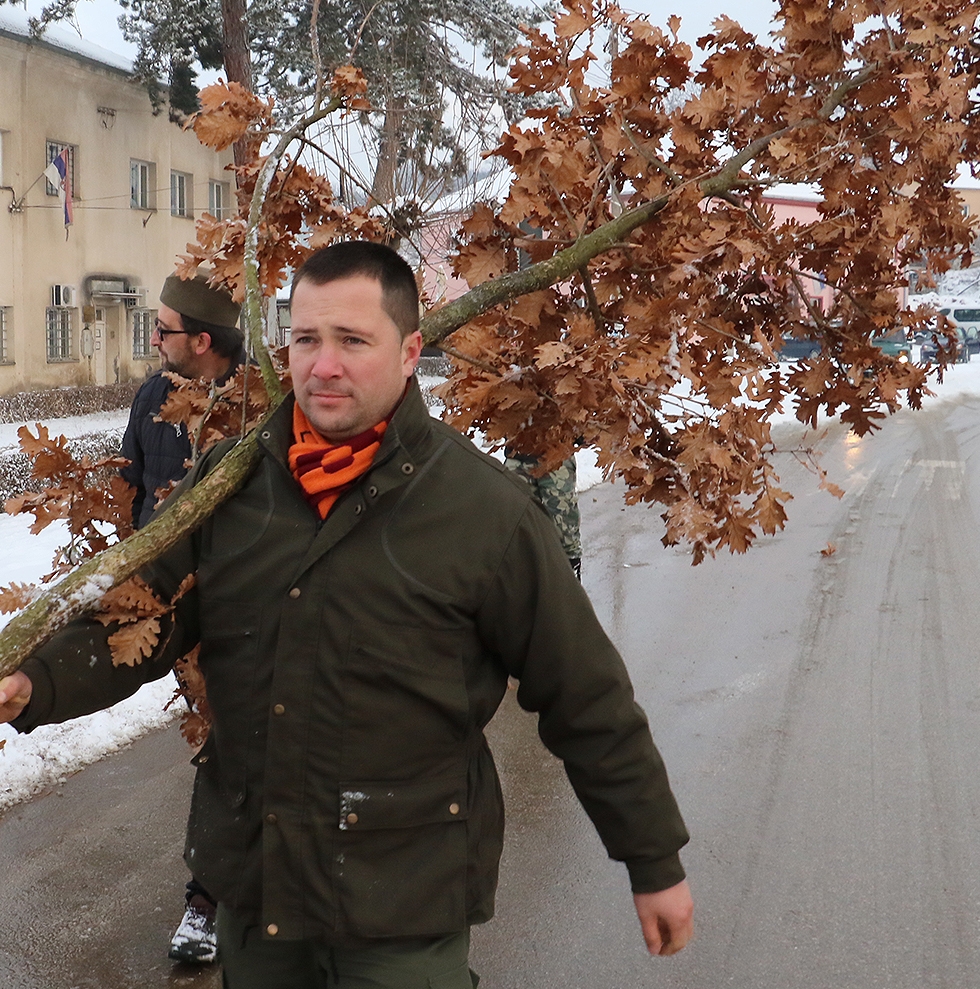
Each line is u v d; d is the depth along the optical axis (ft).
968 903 11.15
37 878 11.61
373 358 5.61
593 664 5.88
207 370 11.16
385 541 5.63
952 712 16.51
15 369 77.82
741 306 8.63
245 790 5.78
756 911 11.02
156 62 80.74
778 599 22.97
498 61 27.91
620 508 33.53
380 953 5.66
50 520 6.99
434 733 5.67
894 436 51.65
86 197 83.41
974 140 8.83
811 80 8.52
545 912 11.10
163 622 5.96
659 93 8.30
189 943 10.05
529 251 8.06
